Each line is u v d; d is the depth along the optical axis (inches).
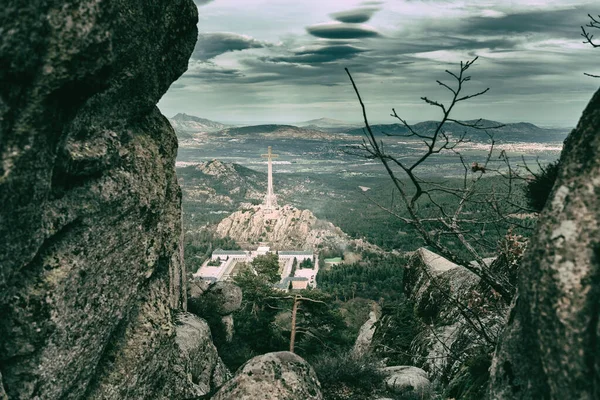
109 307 215.9
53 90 159.6
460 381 289.0
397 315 610.5
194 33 268.8
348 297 3390.7
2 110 148.4
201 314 813.9
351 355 491.5
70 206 188.9
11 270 167.2
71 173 186.5
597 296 102.7
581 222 110.1
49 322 180.4
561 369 104.3
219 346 788.6
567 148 127.3
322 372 455.8
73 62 161.5
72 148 183.2
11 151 151.8
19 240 165.0
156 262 249.6
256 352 804.6
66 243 190.1
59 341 187.0
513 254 194.4
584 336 102.1
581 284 105.0
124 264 224.1
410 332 576.4
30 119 155.6
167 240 270.7
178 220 281.1
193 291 839.1
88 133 193.8
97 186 201.0
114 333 238.8
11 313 172.1
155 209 243.3
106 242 210.1
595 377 98.9
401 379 423.8
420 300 619.2
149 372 251.1
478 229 197.2
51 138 168.9
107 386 223.3
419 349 504.1
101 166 199.8
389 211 180.4
